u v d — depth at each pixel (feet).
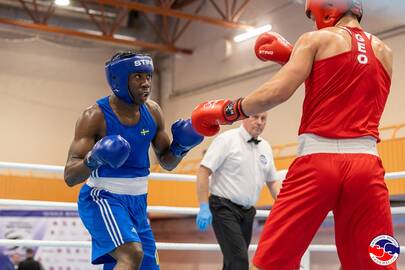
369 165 7.00
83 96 46.24
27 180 36.70
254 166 12.44
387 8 31.71
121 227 8.40
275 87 6.95
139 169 8.95
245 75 39.86
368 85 7.20
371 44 7.48
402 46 30.76
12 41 44.21
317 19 7.73
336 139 7.02
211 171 12.25
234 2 39.60
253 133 12.46
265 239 7.07
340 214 7.16
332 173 6.90
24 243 11.07
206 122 7.47
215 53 42.68
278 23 38.09
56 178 38.60
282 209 7.05
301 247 7.06
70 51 46.16
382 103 7.49
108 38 42.16
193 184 36.24
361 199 6.98
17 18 40.09
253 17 40.19
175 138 9.23
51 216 35.45
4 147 42.80
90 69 46.78
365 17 32.91
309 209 6.95
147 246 9.00
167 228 45.24
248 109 7.08
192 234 42.52
